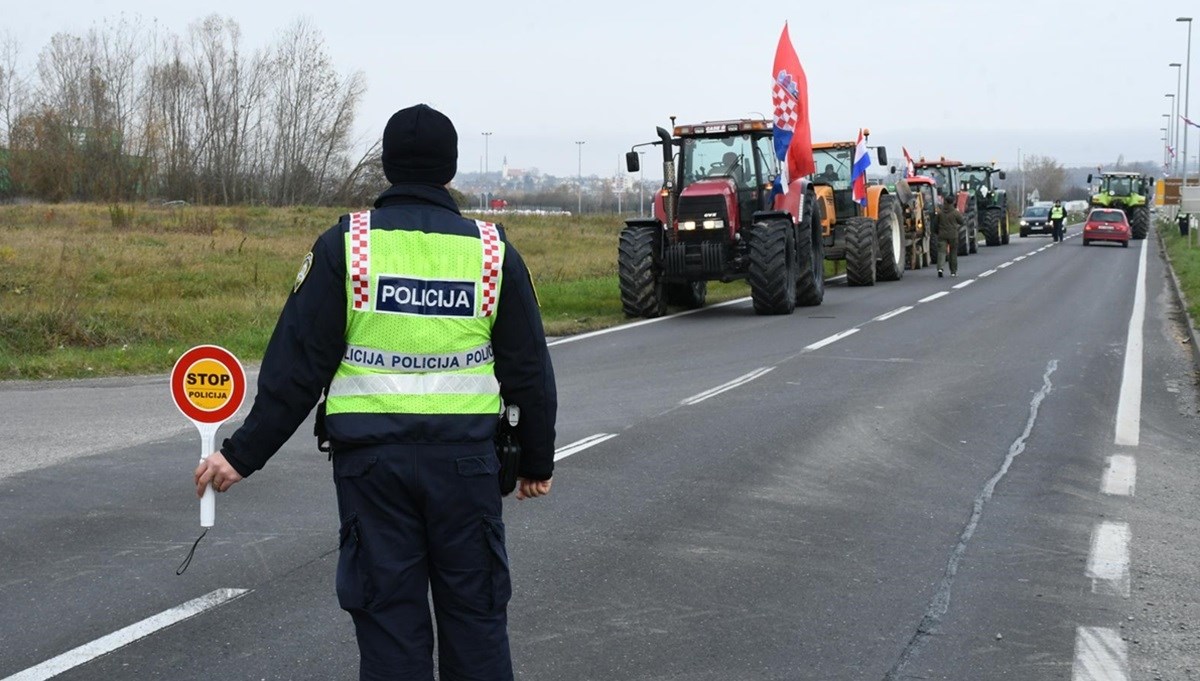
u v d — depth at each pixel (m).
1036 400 10.88
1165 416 10.12
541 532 6.48
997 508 7.05
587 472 7.95
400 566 3.03
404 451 3.02
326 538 6.29
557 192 138.50
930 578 5.71
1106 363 13.37
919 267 33.03
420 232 3.12
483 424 3.12
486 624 3.12
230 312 17.67
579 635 4.89
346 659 4.58
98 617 5.05
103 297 19.28
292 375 3.08
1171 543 6.34
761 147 19.50
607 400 10.94
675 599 5.36
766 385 11.77
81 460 8.28
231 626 4.94
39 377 12.80
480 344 3.16
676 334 16.58
